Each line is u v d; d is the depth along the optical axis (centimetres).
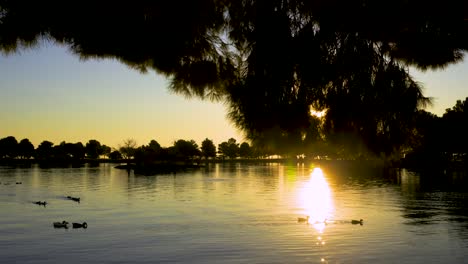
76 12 476
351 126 461
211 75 532
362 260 3319
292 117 456
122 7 479
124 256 3516
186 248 3803
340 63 457
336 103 456
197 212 6225
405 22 466
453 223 4950
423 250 3600
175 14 491
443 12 457
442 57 482
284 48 454
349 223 5128
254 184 11719
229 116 484
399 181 11931
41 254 3591
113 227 4962
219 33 527
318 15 456
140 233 4562
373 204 7000
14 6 479
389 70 466
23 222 5347
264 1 465
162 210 6488
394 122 461
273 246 3859
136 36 498
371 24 457
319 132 469
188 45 524
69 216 5891
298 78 462
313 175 15962
